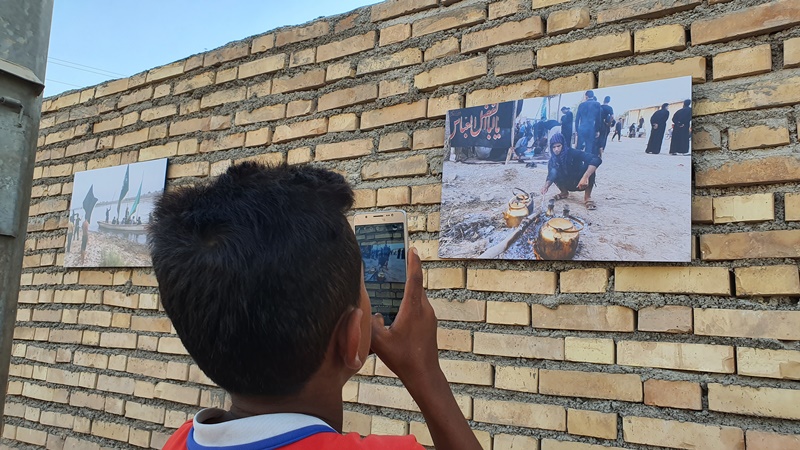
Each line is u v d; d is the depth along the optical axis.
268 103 2.56
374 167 2.22
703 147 1.63
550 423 1.73
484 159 1.95
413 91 2.18
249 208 0.68
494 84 2.01
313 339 0.67
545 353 1.76
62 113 3.33
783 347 1.45
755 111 1.57
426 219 2.06
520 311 1.82
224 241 0.66
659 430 1.57
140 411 2.61
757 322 1.49
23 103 1.16
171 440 0.77
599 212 1.71
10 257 1.14
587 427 1.67
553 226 1.78
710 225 1.59
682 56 1.70
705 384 1.53
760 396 1.46
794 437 1.41
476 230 1.92
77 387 2.85
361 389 2.07
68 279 3.02
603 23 1.83
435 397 0.84
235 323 0.64
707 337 1.55
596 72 1.83
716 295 1.55
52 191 3.24
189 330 0.68
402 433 1.96
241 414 0.70
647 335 1.62
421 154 2.12
